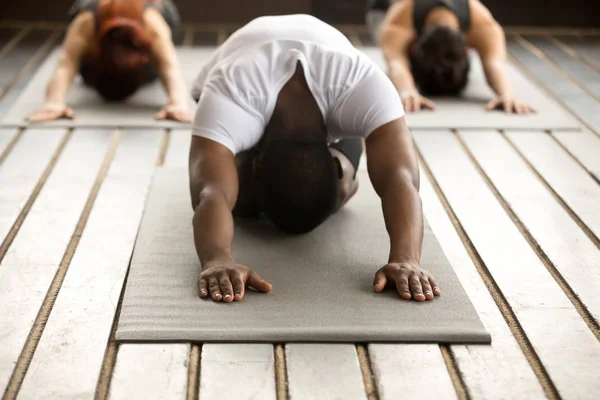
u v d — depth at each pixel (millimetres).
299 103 2830
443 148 4055
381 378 2230
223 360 2293
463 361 2312
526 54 5961
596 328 2500
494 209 3355
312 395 2154
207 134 2764
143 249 2922
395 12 4992
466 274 2811
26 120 4320
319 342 2387
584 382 2223
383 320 2473
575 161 3900
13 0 6652
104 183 3551
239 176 3092
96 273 2779
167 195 3395
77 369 2252
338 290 2658
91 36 4570
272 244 2982
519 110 4570
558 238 3094
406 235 2701
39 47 6004
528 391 2188
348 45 2982
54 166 3746
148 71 4910
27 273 2779
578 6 6750
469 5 4922
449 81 4828
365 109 2814
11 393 2164
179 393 2156
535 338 2426
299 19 3020
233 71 2793
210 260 2664
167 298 2586
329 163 2844
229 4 6785
